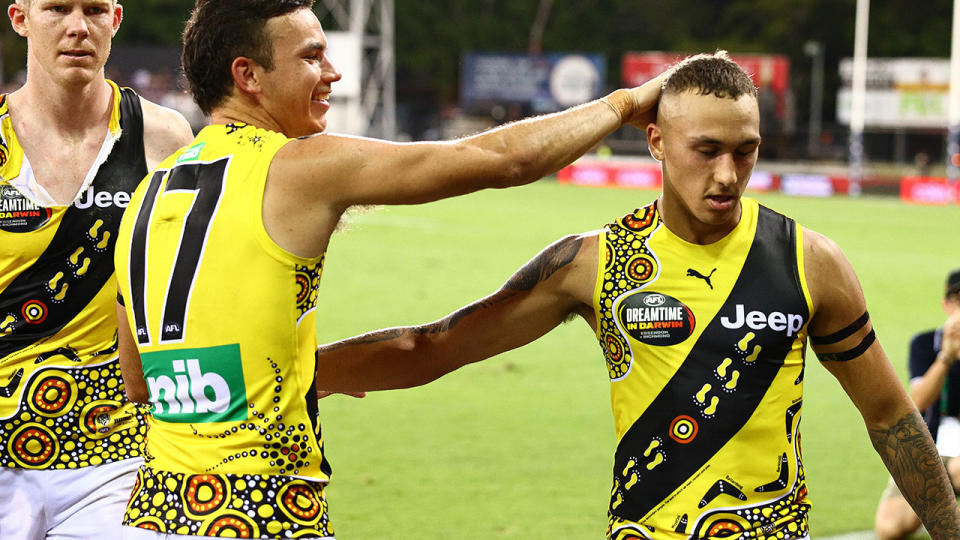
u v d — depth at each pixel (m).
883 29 52.47
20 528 3.13
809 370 8.71
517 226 20.03
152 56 39.19
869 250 17.61
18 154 3.08
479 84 42.66
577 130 2.43
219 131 2.41
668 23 54.72
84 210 3.11
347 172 2.30
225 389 2.29
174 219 2.35
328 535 2.36
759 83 41.31
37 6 2.98
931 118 38.38
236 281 2.29
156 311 2.35
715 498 2.53
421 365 2.88
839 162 42.03
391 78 41.81
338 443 6.38
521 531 4.87
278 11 2.38
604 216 22.34
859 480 5.81
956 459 4.72
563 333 10.08
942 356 4.70
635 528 2.59
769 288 2.55
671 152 2.48
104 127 3.16
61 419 3.14
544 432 6.68
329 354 2.87
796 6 52.31
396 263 14.58
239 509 2.26
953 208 27.69
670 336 2.56
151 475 2.35
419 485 5.57
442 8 55.12
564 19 54.50
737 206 2.59
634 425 2.61
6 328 3.12
